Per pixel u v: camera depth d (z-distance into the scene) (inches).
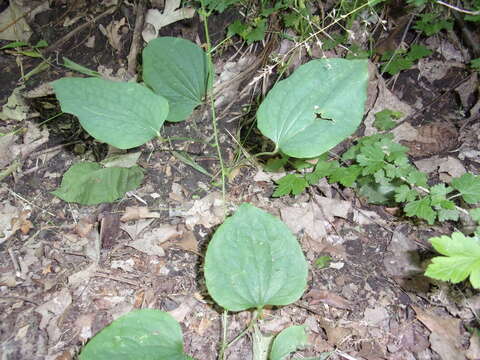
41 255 15.2
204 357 13.1
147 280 14.7
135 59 21.8
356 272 15.4
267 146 19.5
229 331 13.6
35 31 23.0
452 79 21.7
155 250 15.4
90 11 23.2
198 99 16.7
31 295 14.0
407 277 15.2
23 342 12.9
